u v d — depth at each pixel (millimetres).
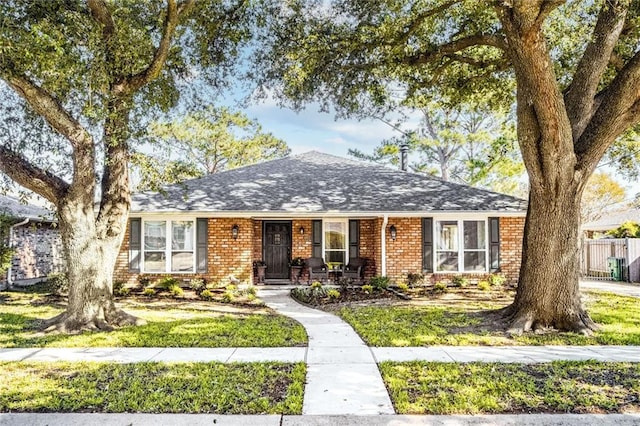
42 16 7145
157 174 10141
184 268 15461
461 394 4980
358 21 9586
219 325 8930
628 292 14547
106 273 9117
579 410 4578
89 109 7453
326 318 9922
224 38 10320
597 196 31906
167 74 10562
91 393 5027
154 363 6246
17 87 7594
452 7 10047
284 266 16984
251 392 5086
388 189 16750
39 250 18016
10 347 7242
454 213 15203
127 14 8781
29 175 8531
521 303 8844
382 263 15188
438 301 12242
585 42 10586
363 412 4543
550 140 7914
